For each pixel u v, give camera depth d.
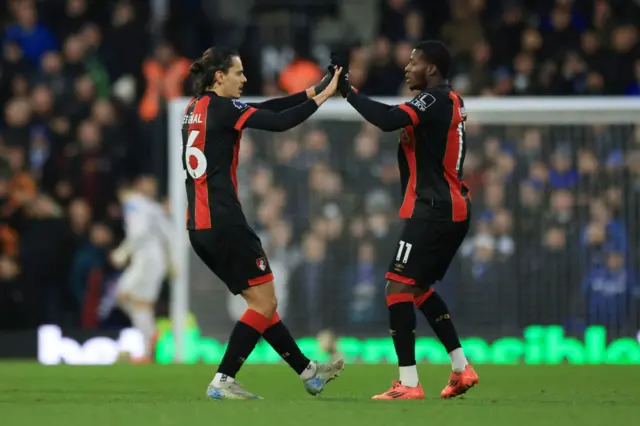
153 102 54.31
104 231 49.62
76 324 49.41
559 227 43.50
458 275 43.31
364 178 44.25
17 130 52.22
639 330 43.09
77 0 58.62
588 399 23.33
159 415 18.94
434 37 57.78
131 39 56.66
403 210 23.50
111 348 45.72
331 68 23.44
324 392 26.09
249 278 22.77
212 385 22.89
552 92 52.91
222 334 42.97
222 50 23.11
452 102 23.33
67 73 55.31
